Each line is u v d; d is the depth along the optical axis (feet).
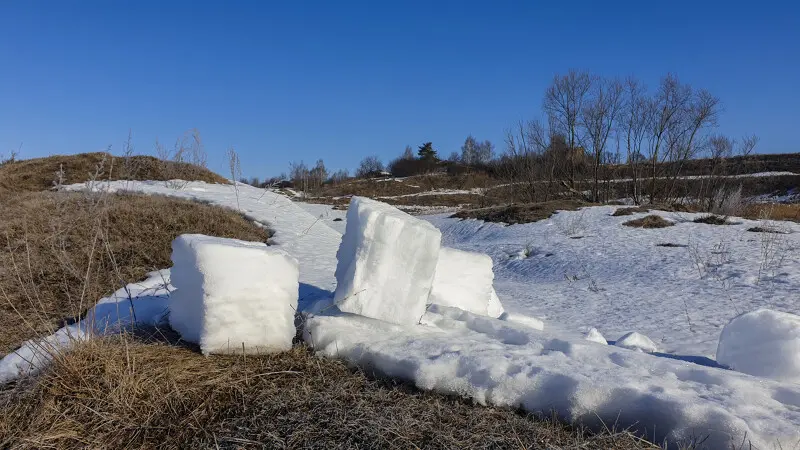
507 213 84.58
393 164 252.83
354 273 14.38
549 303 34.71
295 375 12.89
